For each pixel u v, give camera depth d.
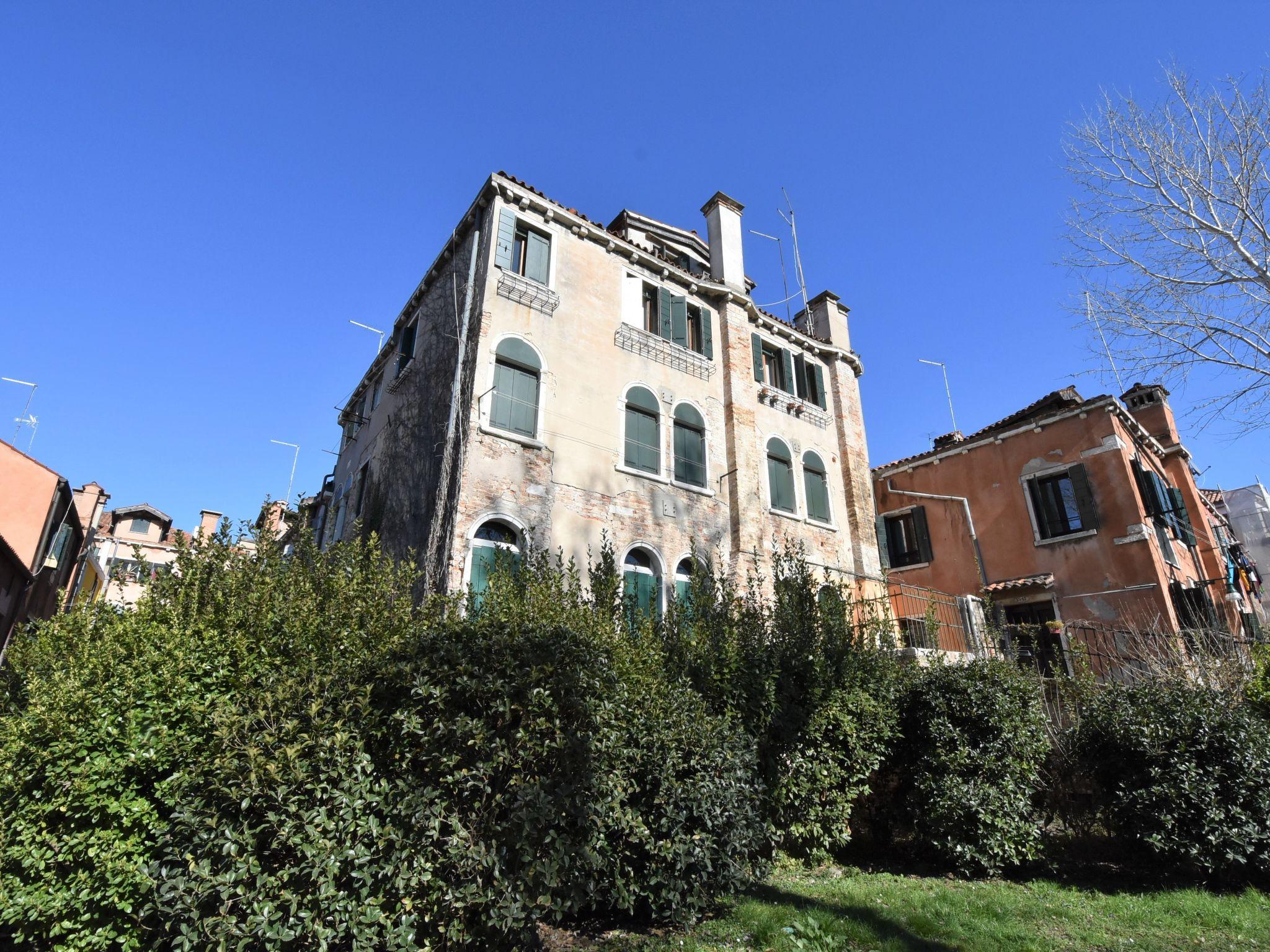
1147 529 16.19
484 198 14.64
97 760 4.82
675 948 5.87
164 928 4.34
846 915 6.59
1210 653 11.98
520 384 13.39
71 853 4.70
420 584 11.76
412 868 4.82
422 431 14.48
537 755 5.54
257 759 4.63
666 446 15.19
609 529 13.59
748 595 11.27
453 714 5.41
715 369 17.00
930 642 12.41
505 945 5.14
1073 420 17.78
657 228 19.89
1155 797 8.22
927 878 8.28
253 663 5.73
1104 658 13.95
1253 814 8.01
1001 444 19.06
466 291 14.19
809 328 21.45
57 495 23.39
